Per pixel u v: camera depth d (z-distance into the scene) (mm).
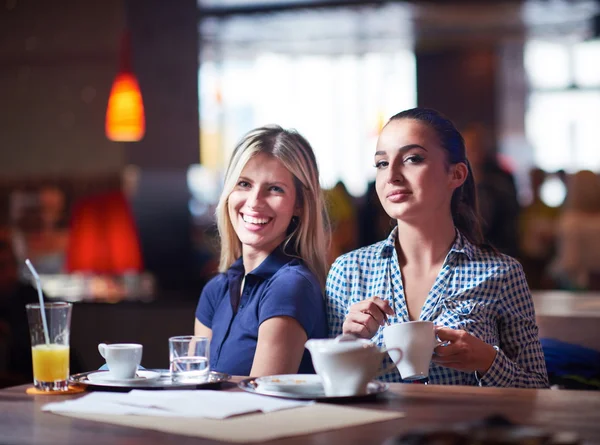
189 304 3746
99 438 1168
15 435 1195
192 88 6266
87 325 3803
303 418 1267
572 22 9820
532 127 12852
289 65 12414
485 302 1986
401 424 1228
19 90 5949
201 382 1571
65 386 1581
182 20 6176
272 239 2107
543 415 1267
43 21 5891
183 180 6594
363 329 1717
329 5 8781
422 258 2043
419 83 11648
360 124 12391
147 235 6402
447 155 2008
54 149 5887
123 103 4703
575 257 5855
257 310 2014
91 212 5816
